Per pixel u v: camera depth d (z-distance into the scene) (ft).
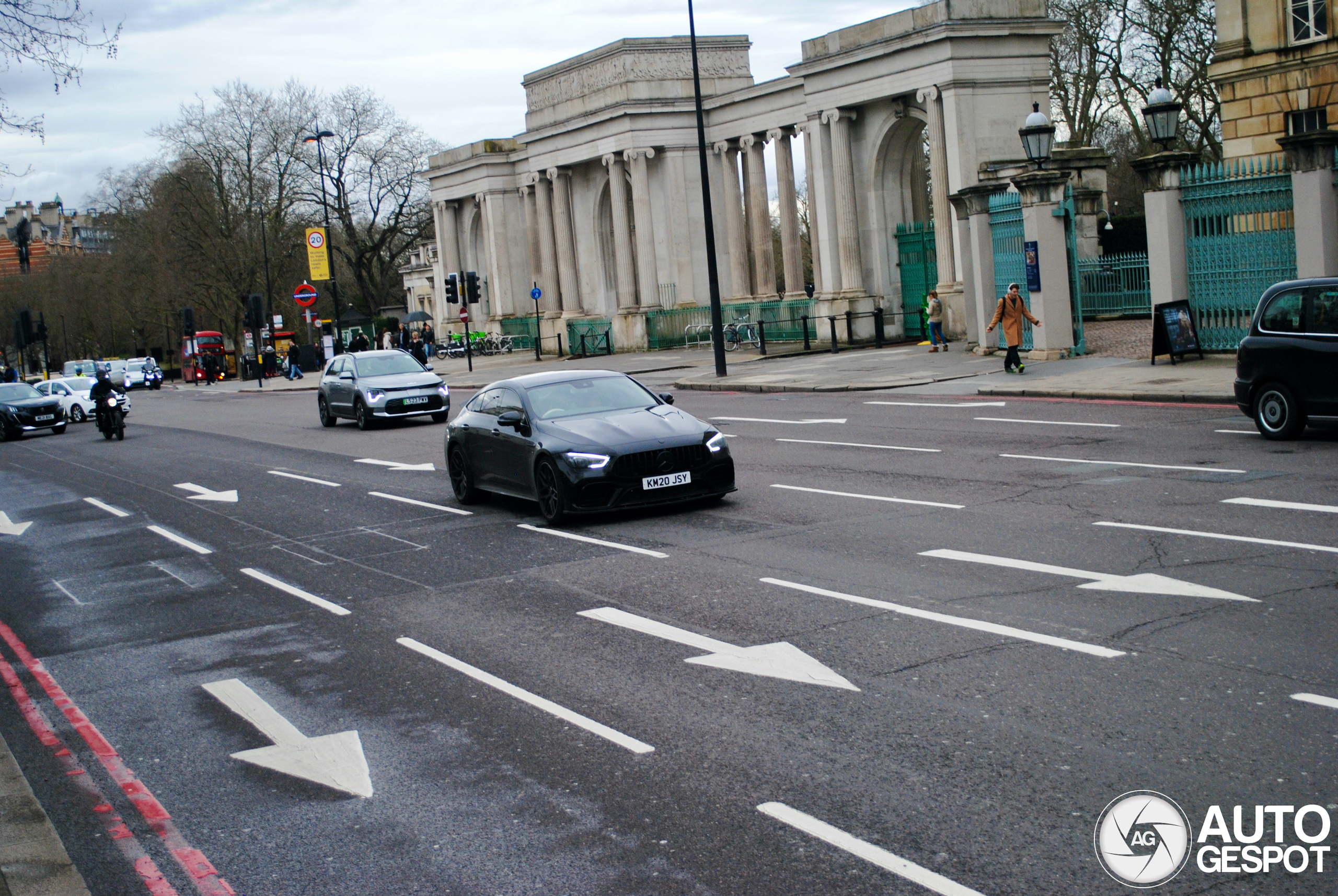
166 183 251.19
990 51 126.21
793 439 63.82
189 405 162.61
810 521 40.65
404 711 24.80
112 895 17.61
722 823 17.97
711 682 24.56
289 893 17.16
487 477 49.90
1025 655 24.26
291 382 206.28
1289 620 24.86
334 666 28.76
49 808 21.33
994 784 18.38
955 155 126.00
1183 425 55.36
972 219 100.58
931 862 16.16
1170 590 27.89
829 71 139.54
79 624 36.04
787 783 19.21
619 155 177.88
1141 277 116.37
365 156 251.19
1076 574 30.22
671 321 172.04
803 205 296.71
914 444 57.52
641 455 43.47
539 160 195.31
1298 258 72.54
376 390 94.07
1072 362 86.79
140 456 89.30
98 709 27.14
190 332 242.99
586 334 185.16
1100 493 40.70
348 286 346.74
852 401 81.61
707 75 177.06
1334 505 35.60
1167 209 78.64
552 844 17.88
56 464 89.35
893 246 143.13
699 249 177.17
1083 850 16.12
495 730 23.07
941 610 28.12
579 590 33.83
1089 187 126.41
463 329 226.58
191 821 20.17
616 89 174.40
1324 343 47.11
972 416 66.33
